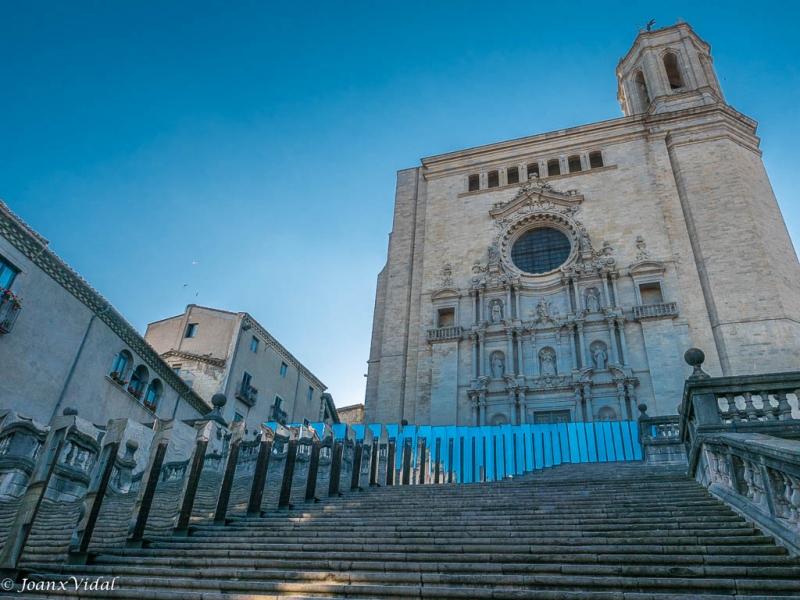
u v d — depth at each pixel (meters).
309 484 14.99
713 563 7.69
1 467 11.56
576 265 37.56
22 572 9.16
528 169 44.81
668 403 31.25
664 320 33.78
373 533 10.50
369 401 39.56
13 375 20.72
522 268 40.09
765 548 7.84
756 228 35.25
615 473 19.75
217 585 8.10
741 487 10.10
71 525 10.11
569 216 40.09
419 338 39.19
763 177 39.56
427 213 45.22
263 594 7.76
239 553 9.71
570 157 43.97
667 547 8.29
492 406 34.72
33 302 21.75
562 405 33.28
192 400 34.22
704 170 38.84
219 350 40.47
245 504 14.26
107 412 26.08
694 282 35.00
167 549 10.52
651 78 46.84
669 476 14.77
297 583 7.88
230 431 13.91
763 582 6.69
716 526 9.27
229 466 13.06
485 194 44.31
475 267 40.62
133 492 11.16
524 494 13.66
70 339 23.69
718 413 13.05
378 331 43.09
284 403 46.53
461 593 7.15
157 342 42.56
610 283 36.44
